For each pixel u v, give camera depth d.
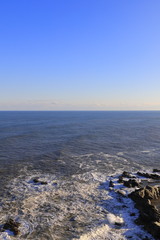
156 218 21.16
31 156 47.56
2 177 34.16
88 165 42.06
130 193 28.28
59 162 43.47
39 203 25.84
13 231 20.02
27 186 30.91
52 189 30.09
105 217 22.84
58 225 21.27
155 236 19.20
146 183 33.41
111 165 42.62
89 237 19.22
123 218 22.67
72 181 33.38
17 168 38.97
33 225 21.17
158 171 39.25
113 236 19.41
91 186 31.59
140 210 23.92
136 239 19.02
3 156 46.88
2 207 24.56
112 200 27.03
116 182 33.28
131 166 42.41
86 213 23.69
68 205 25.50
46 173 36.78
